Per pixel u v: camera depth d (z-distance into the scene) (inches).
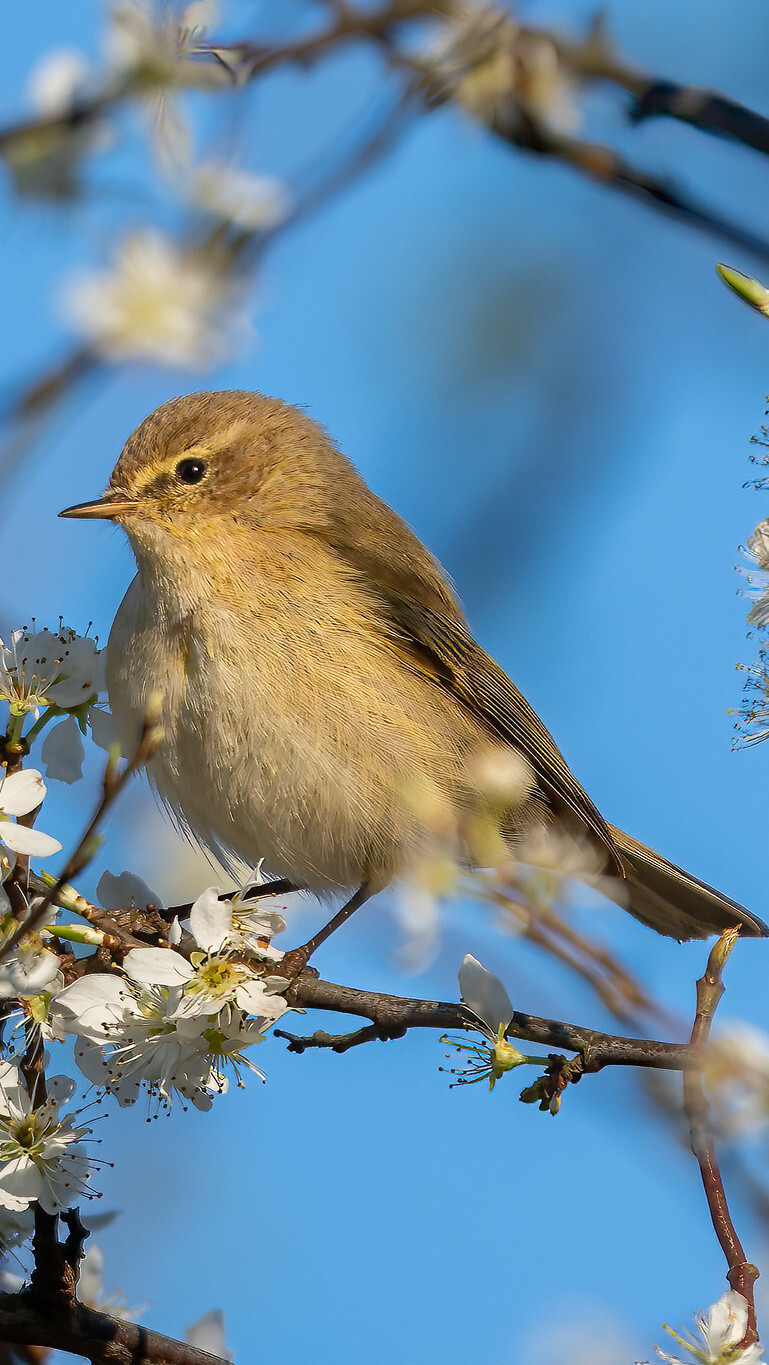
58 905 259.3
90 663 290.4
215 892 250.1
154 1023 248.5
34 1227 254.7
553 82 246.7
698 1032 206.1
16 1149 240.7
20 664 284.0
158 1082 250.4
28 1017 247.8
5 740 281.9
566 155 249.4
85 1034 246.2
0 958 227.0
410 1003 276.5
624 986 205.5
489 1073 246.4
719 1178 216.5
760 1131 194.2
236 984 247.4
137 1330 254.5
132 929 281.7
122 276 223.1
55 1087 249.3
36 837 240.1
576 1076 244.2
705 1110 195.3
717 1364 218.2
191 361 223.0
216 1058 251.6
